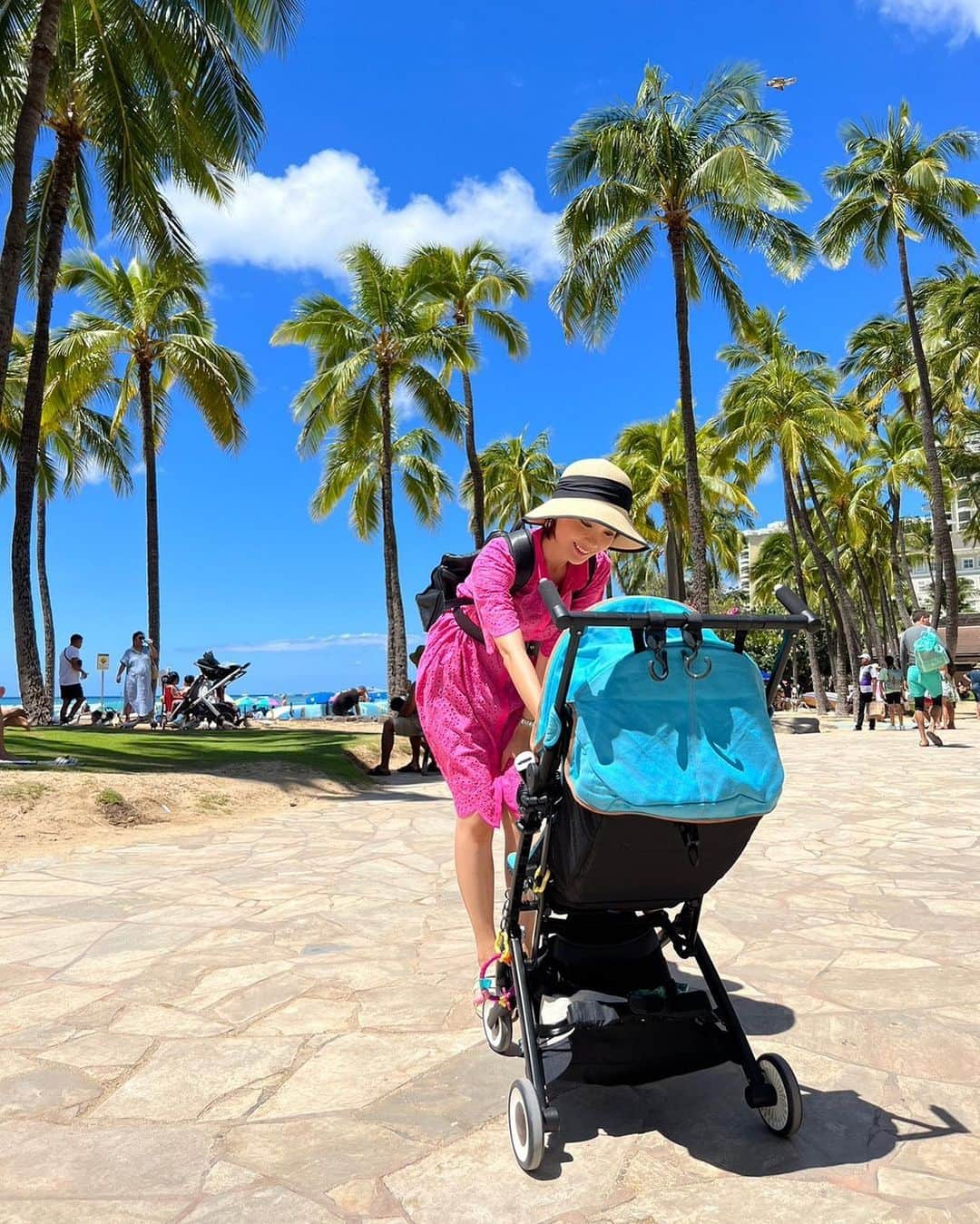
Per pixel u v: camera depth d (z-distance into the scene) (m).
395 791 10.55
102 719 23.84
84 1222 2.07
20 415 28.62
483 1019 2.97
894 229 28.61
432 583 3.05
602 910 2.42
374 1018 3.31
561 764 2.25
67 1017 3.38
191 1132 2.50
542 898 2.46
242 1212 2.11
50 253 17.55
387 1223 2.05
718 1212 2.07
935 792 9.73
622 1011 2.35
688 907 2.57
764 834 7.18
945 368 32.59
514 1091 2.31
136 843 7.14
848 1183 2.18
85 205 19.17
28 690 18.36
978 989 3.53
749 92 23.05
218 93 14.44
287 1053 3.02
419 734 12.33
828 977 3.68
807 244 24.09
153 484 25.88
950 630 28.73
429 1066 2.89
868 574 61.19
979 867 5.91
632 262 24.08
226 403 25.36
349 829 7.77
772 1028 3.14
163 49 14.24
